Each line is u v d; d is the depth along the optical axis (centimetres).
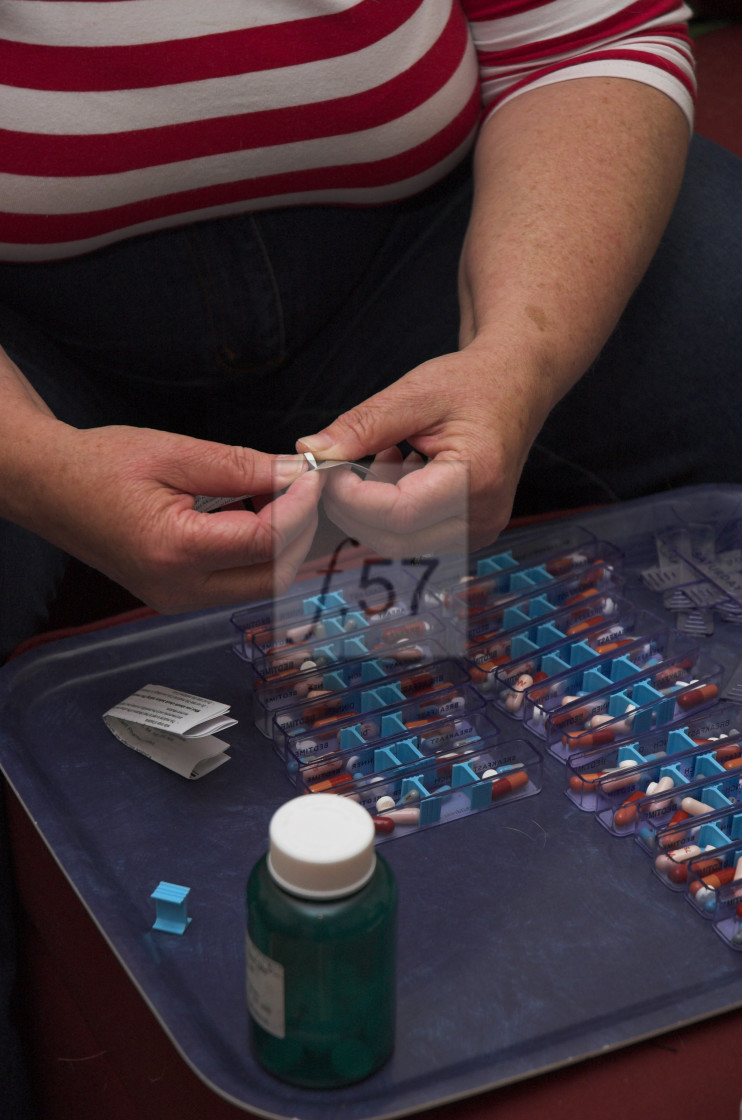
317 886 99
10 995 124
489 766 119
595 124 137
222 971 107
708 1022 105
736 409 153
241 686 127
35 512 122
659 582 136
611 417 158
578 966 107
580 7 142
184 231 142
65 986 119
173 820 116
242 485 117
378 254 164
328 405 168
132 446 119
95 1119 118
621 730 122
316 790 117
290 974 99
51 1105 125
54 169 134
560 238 132
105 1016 113
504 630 131
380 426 119
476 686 127
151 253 143
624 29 143
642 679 125
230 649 131
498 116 144
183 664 129
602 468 165
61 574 145
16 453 121
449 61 141
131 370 155
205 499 122
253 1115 102
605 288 132
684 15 146
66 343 151
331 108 137
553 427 160
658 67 141
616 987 106
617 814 115
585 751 121
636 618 132
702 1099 102
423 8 138
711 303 152
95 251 141
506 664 127
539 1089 102
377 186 146
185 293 146
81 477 119
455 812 117
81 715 125
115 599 167
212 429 172
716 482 160
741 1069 103
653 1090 102
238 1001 106
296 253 148
